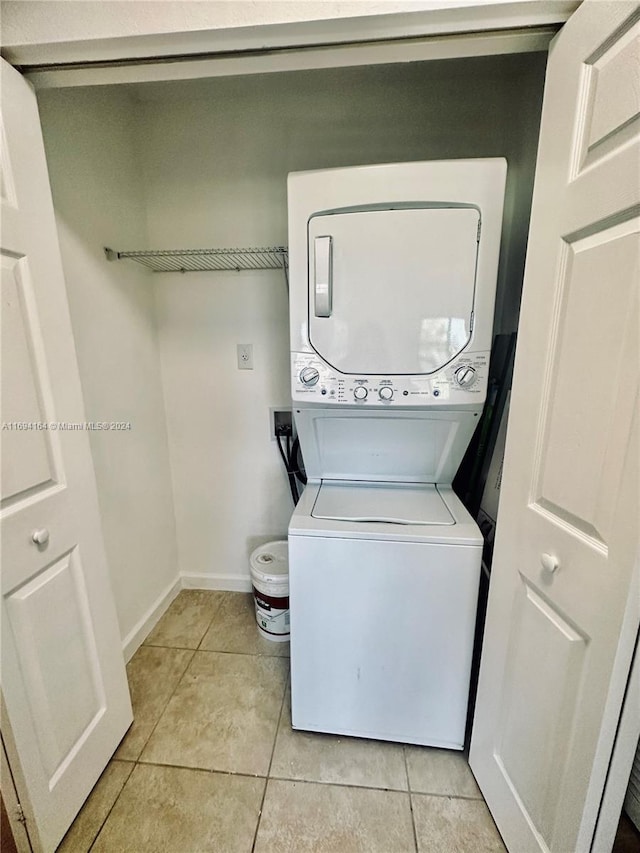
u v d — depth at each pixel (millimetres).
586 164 766
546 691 898
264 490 2068
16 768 951
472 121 1551
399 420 1404
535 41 880
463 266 1186
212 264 1798
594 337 747
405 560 1193
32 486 978
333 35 870
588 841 810
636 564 660
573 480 807
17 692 946
